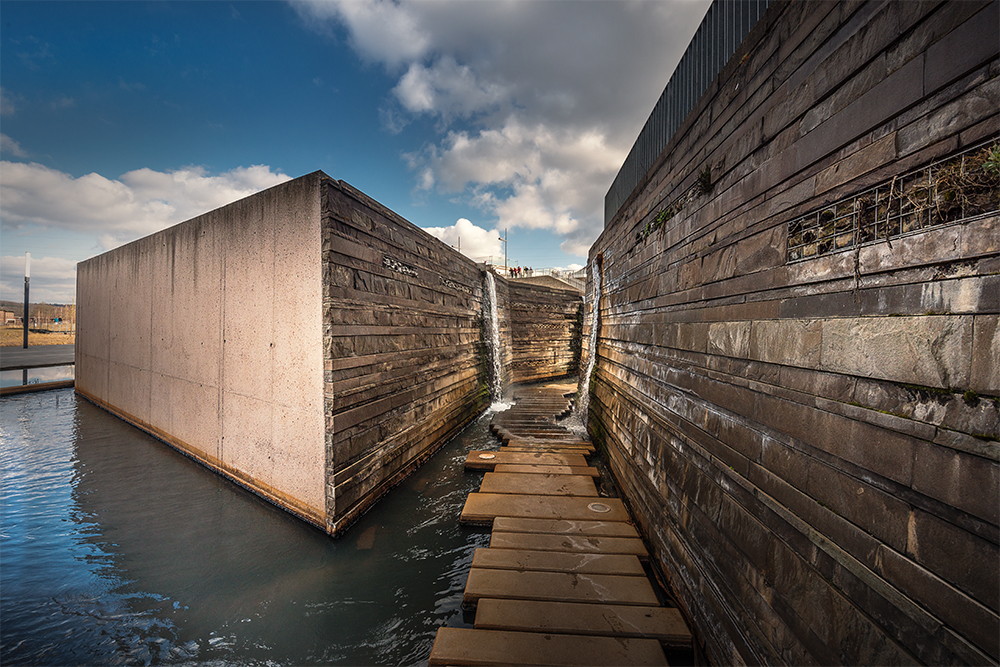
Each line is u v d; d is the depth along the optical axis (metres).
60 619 4.09
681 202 4.63
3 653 3.67
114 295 11.76
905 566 1.71
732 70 3.49
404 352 7.50
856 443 2.01
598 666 3.00
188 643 3.79
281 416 6.04
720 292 3.57
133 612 4.18
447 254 10.06
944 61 1.68
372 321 6.41
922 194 1.76
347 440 5.66
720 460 3.39
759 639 2.56
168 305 8.90
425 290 8.58
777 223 2.77
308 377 5.59
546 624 3.41
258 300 6.35
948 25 1.66
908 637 1.65
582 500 5.93
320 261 5.38
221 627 3.97
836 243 2.23
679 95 5.05
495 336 13.96
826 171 2.33
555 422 10.98
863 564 1.91
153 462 8.16
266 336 6.23
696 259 4.12
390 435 6.89
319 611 4.16
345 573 4.73
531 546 4.64
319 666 3.54
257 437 6.50
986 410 1.45
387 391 6.83
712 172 3.81
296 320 5.72
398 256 7.39
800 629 2.23
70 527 5.75
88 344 13.96
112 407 12.05
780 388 2.65
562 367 20.30
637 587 3.91
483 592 3.82
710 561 3.32
